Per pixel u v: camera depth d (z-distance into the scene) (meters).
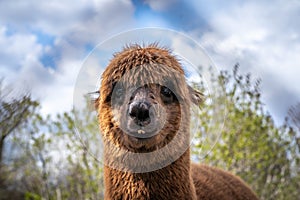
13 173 10.95
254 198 5.99
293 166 10.23
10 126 9.18
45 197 10.21
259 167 9.30
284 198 9.95
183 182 3.92
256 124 9.42
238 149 9.43
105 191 4.00
